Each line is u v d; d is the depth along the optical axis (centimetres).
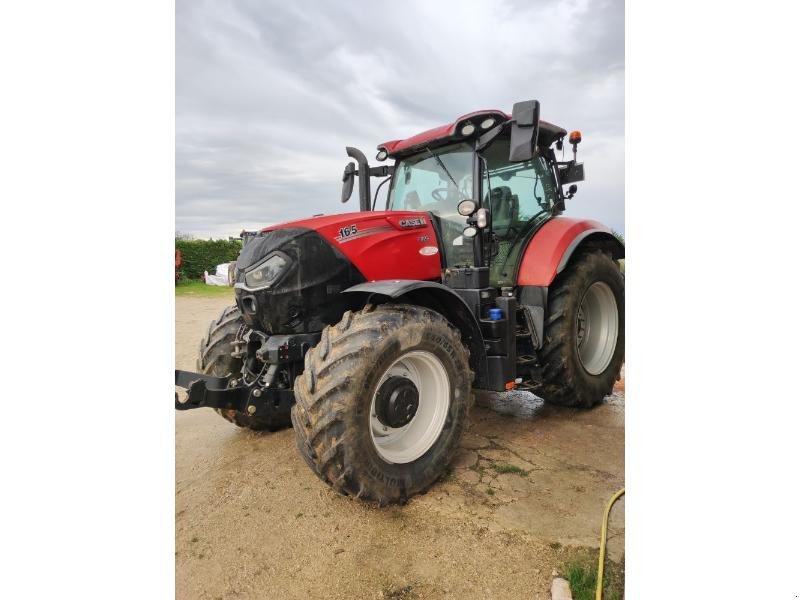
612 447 314
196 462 306
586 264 374
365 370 226
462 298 292
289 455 309
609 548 210
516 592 189
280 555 214
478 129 317
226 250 1995
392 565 205
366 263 289
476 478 273
